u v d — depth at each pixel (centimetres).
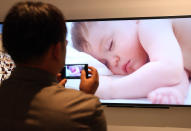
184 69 177
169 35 179
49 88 49
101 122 50
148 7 187
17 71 50
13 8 49
